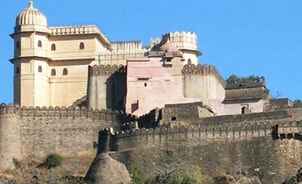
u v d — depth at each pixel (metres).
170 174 198.50
